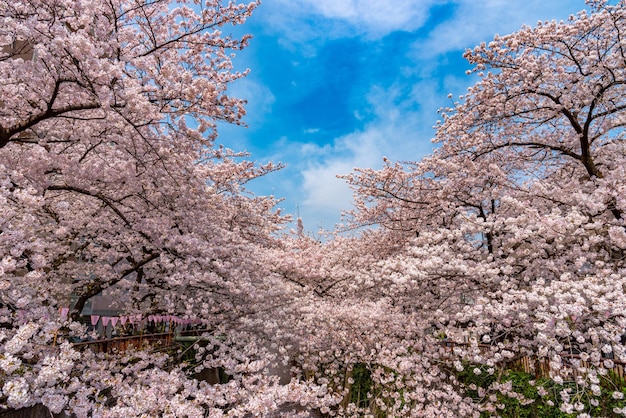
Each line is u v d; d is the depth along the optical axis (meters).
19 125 5.24
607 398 5.67
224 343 7.51
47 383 4.24
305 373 9.86
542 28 7.66
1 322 5.30
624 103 8.46
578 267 6.29
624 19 7.40
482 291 7.48
